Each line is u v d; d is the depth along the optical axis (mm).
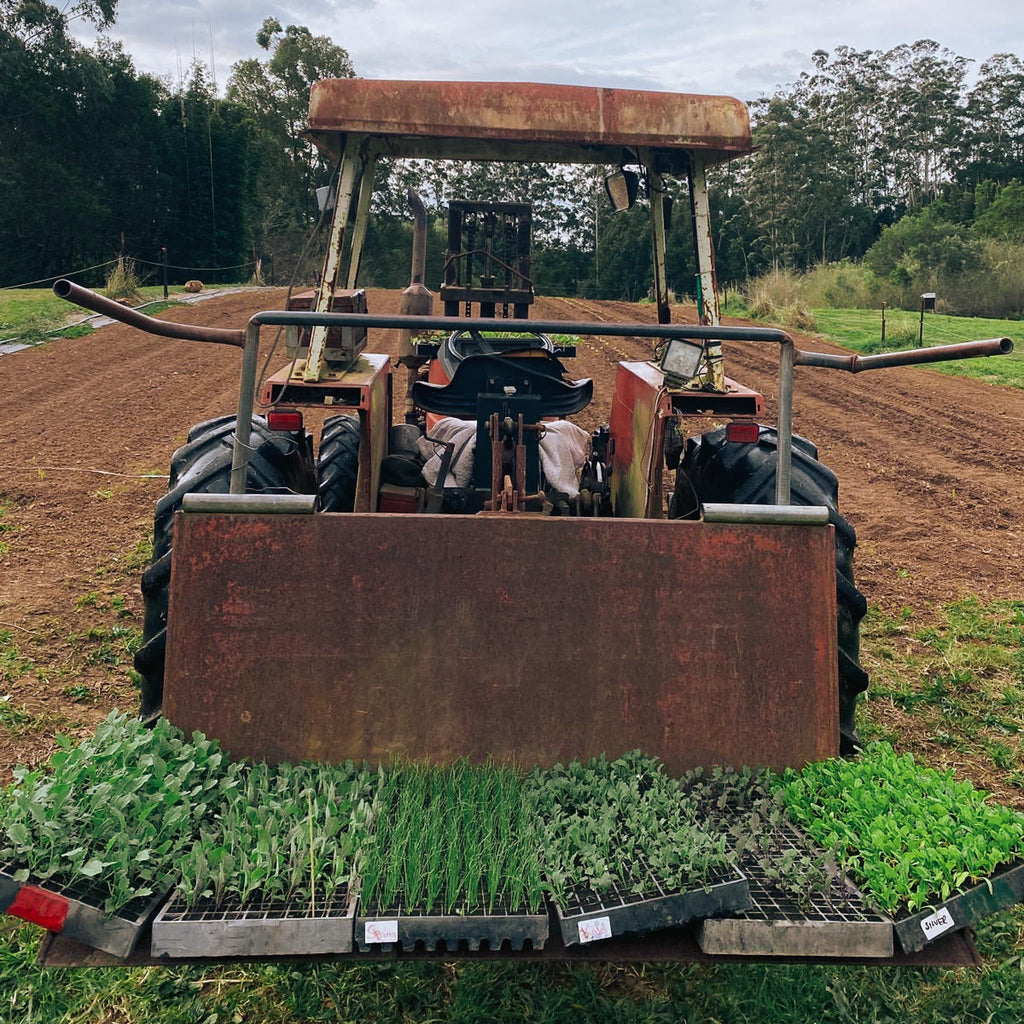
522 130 3141
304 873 2193
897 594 6148
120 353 15539
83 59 40281
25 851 2068
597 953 2123
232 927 2008
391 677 2643
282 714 2629
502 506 3461
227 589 2646
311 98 3127
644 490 3654
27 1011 2574
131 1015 2586
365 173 3744
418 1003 2674
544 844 2279
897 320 23656
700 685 2672
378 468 3824
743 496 3506
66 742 2467
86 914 1994
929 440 11344
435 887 2115
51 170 39594
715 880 2143
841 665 3104
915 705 4535
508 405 3717
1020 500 8727
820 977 2785
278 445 3686
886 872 2170
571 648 2662
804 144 62781
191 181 46312
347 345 3395
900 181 78500
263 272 48312
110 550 6457
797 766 2678
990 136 75938
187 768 2398
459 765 2621
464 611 2656
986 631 5465
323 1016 2619
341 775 2496
